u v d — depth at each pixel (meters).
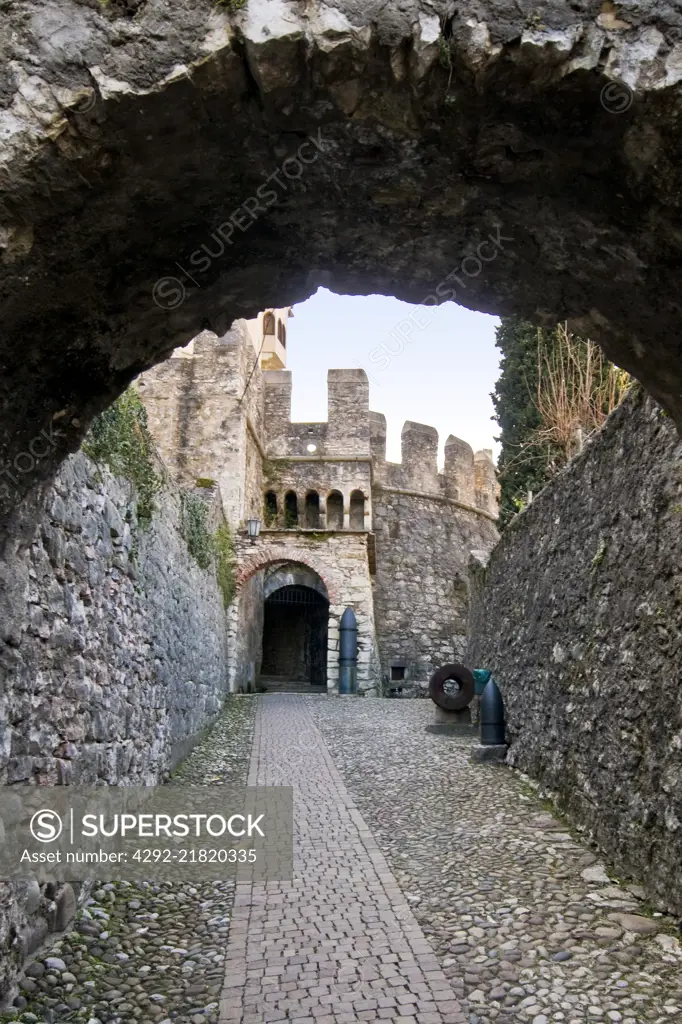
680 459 5.04
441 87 2.51
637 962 3.67
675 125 2.43
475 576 13.23
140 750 6.43
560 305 3.52
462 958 3.79
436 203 3.06
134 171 2.64
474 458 27.94
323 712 13.35
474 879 4.90
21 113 2.41
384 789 7.50
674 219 2.69
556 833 5.81
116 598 5.82
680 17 2.40
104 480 5.58
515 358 15.05
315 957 3.81
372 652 17.00
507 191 2.95
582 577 6.76
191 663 9.80
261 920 4.30
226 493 17.77
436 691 11.17
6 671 3.51
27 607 3.93
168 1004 3.35
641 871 4.64
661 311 3.13
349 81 2.50
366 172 2.90
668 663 4.69
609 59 2.38
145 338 3.55
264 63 2.39
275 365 28.66
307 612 25.81
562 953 3.79
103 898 4.58
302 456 22.47
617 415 6.39
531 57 2.39
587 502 6.96
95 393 3.62
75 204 2.64
